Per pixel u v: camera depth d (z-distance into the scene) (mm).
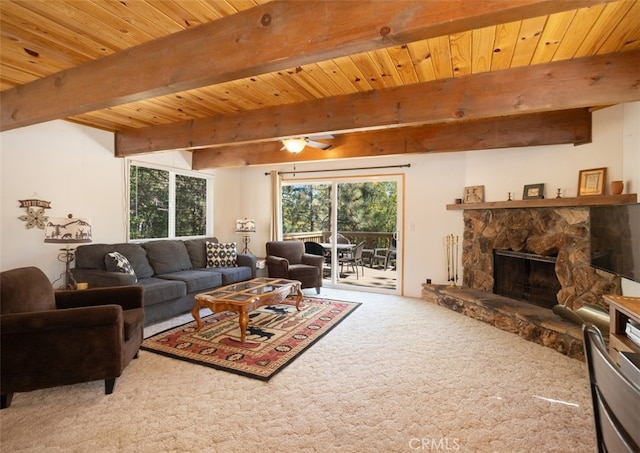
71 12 1720
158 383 2406
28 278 2396
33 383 2107
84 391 2295
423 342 3230
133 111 3512
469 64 2350
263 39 1626
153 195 5059
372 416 2010
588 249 3387
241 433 1844
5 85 2695
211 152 5477
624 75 2172
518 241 4082
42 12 1721
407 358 2855
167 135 3994
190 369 2627
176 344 3137
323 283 5922
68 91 2393
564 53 2188
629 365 1175
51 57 2227
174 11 1690
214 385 2379
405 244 5230
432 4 1294
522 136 3594
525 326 3318
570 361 2795
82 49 2113
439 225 5012
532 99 2369
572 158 3631
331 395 2250
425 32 1340
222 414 2025
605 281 3221
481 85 2498
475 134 3801
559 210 3658
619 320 2025
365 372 2590
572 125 3438
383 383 2418
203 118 3725
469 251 4703
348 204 5848
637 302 1952
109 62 2172
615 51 2168
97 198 4223
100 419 1975
